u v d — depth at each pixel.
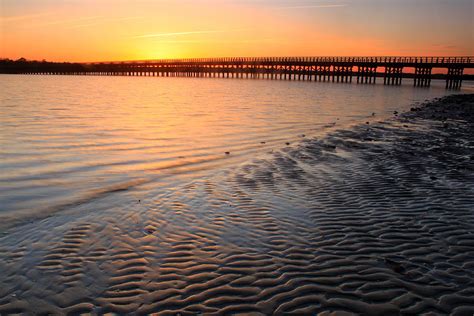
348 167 8.83
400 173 8.27
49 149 10.46
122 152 10.33
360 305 3.47
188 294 3.64
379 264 4.23
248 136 13.20
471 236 4.97
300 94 36.44
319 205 6.19
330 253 4.50
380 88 51.72
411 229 5.21
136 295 3.63
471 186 7.29
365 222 5.46
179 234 5.02
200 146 11.37
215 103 25.78
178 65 111.00
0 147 10.54
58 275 3.97
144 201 6.38
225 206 6.13
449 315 3.31
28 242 4.75
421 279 3.90
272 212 5.86
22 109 19.94
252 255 4.44
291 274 4.01
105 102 25.34
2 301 3.52
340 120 17.89
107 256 4.39
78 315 3.33
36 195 6.64
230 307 3.45
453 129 15.25
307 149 10.95
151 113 19.34
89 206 6.10
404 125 16.22
